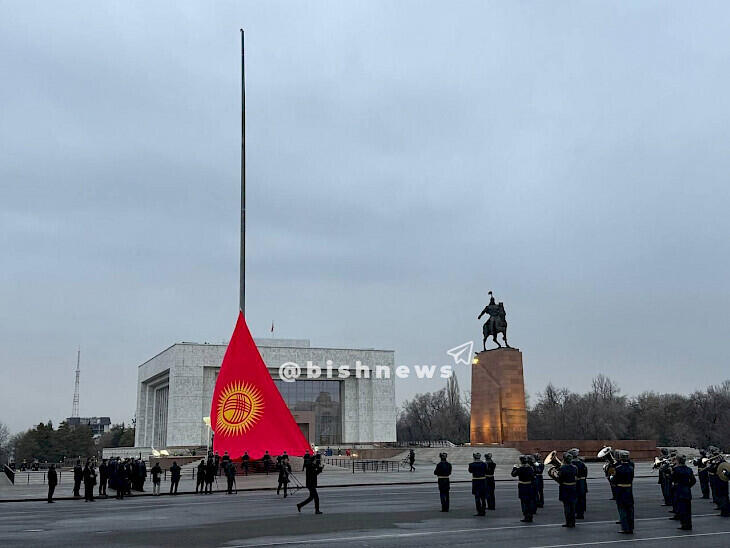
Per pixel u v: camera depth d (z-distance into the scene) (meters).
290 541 17.81
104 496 38.84
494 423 68.06
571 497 20.75
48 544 17.80
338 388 121.62
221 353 115.56
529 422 161.38
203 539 18.48
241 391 50.44
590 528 20.53
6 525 22.73
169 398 114.50
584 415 152.25
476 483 24.44
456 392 159.50
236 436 50.22
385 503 30.30
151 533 20.08
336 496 35.22
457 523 21.97
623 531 19.27
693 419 156.88
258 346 117.69
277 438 50.47
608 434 150.12
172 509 28.78
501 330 70.25
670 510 26.55
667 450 76.06
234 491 40.97
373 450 94.25
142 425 138.25
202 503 32.16
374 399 120.56
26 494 40.94
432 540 17.80
